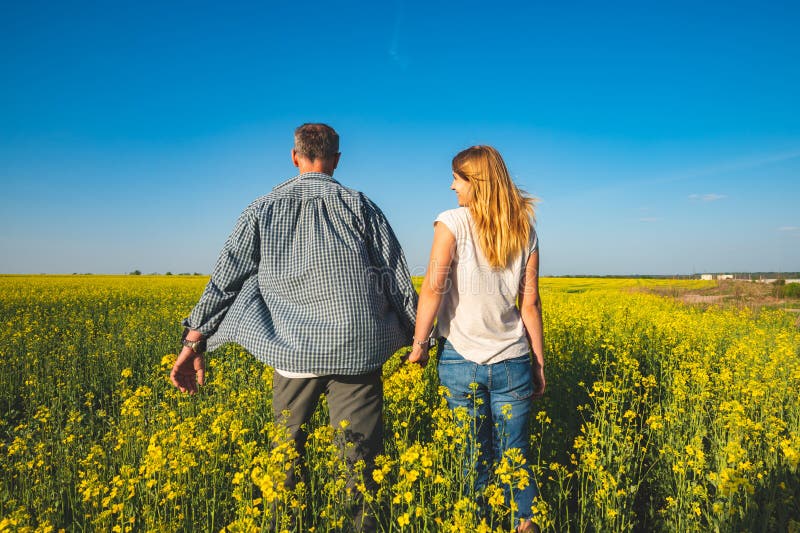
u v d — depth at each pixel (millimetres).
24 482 3057
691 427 3533
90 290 19312
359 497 2352
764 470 2809
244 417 3887
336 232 2305
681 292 19625
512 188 2445
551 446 3348
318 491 2590
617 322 8211
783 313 11594
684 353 5461
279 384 2379
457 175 2521
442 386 2609
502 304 2457
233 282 2395
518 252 2449
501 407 2508
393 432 3480
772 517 2260
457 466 2486
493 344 2457
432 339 2627
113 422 4199
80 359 6930
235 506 2662
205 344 2531
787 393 4191
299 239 2318
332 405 2408
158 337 8086
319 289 2232
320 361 2182
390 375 4172
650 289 20375
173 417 3680
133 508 2672
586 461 2639
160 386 5297
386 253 2414
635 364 4406
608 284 27969
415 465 2189
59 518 2768
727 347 6672
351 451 2383
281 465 2266
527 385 2514
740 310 12758
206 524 2512
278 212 2354
